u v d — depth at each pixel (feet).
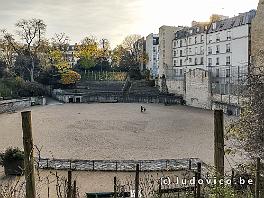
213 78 201.36
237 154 67.05
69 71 280.92
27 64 280.92
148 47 365.40
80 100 253.24
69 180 29.45
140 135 119.96
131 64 368.89
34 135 119.14
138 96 252.62
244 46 206.69
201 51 255.29
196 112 184.44
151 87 281.13
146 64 368.68
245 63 203.31
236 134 43.65
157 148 99.45
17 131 128.16
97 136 117.91
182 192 46.60
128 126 139.03
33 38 279.90
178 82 242.17
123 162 75.20
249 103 43.24
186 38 272.72
